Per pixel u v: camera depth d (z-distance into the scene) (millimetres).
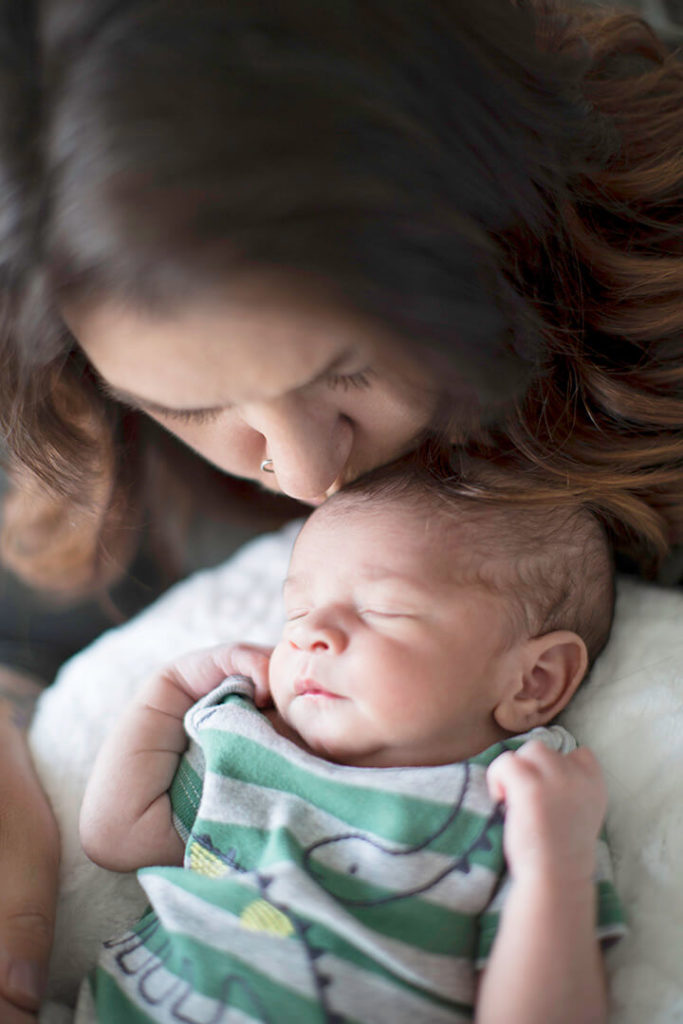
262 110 500
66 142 506
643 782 783
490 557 829
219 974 675
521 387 693
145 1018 680
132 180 492
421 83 565
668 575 975
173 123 492
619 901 710
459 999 671
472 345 579
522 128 647
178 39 502
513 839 681
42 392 753
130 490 1118
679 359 863
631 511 887
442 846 726
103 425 952
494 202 625
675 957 682
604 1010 648
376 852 729
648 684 833
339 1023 647
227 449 792
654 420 861
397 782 764
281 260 500
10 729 981
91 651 1070
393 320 532
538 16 758
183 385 588
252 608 1075
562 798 686
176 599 1128
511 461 834
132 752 869
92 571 1169
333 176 507
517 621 824
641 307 835
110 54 504
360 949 672
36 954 759
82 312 553
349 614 824
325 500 906
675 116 871
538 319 708
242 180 493
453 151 583
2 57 528
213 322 525
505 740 792
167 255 496
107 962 732
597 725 833
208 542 1265
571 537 868
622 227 849
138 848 840
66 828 885
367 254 517
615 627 911
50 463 872
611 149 804
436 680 794
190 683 913
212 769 808
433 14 580
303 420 650
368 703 793
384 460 843
